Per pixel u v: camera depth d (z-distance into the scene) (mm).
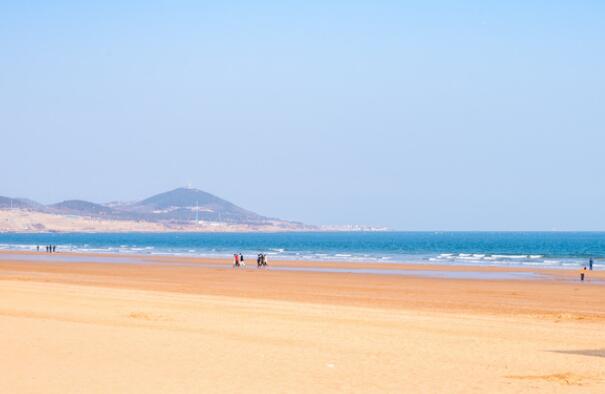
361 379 13695
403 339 19562
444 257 105000
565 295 42031
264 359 15750
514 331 22312
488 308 33031
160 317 23938
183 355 16062
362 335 20234
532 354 17281
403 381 13570
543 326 24156
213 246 167375
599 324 25719
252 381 13289
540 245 172250
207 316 24594
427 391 12711
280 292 41562
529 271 68938
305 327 21906
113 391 12195
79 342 17609
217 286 46688
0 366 14305
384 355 16672
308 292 42000
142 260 91312
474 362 15938
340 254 118000
